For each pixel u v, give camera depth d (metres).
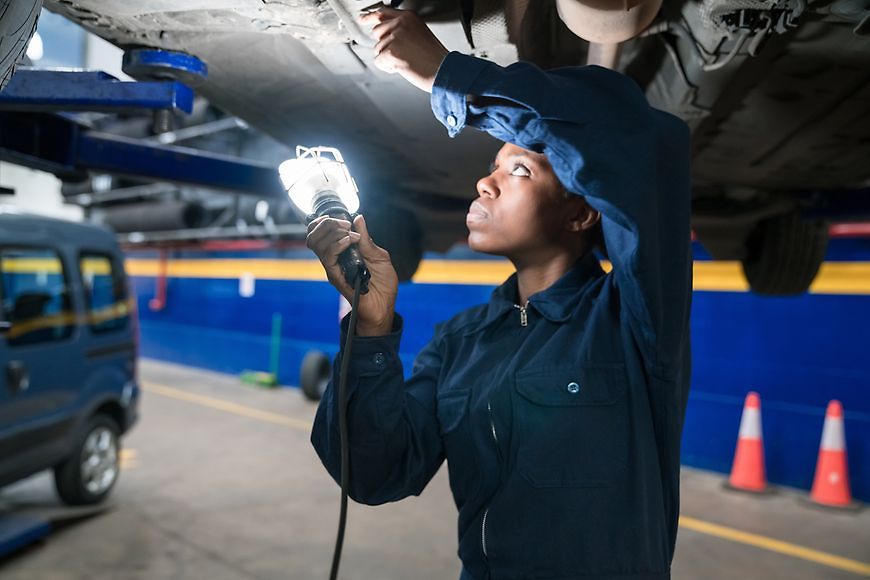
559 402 0.84
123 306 3.97
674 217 0.79
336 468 0.90
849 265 4.09
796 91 1.34
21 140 1.95
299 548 3.22
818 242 2.68
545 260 0.98
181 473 4.38
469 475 0.89
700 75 1.23
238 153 4.27
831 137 1.61
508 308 0.96
